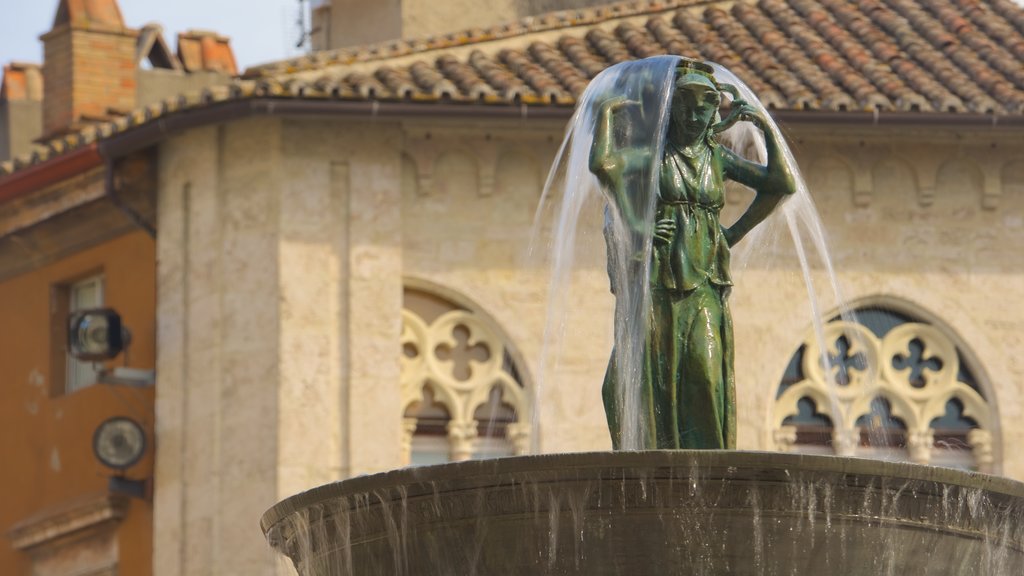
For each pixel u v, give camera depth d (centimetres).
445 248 3459
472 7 4116
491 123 3422
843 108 3450
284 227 3422
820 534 1452
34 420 3816
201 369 3466
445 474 1459
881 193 3556
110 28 4172
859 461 1439
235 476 3412
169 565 3456
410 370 3444
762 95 3450
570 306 3453
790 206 1933
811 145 3541
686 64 1636
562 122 3409
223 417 3431
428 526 1480
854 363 3525
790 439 3472
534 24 3628
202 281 3478
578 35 3653
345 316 3428
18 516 3809
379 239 3444
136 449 3503
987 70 3591
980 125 3478
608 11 3706
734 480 1434
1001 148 3578
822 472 1438
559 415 3434
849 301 3531
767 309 3491
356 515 1507
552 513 1449
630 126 1616
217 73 4384
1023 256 3578
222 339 3444
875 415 3528
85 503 3628
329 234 3434
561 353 3441
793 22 3712
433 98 3381
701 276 1588
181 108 3419
